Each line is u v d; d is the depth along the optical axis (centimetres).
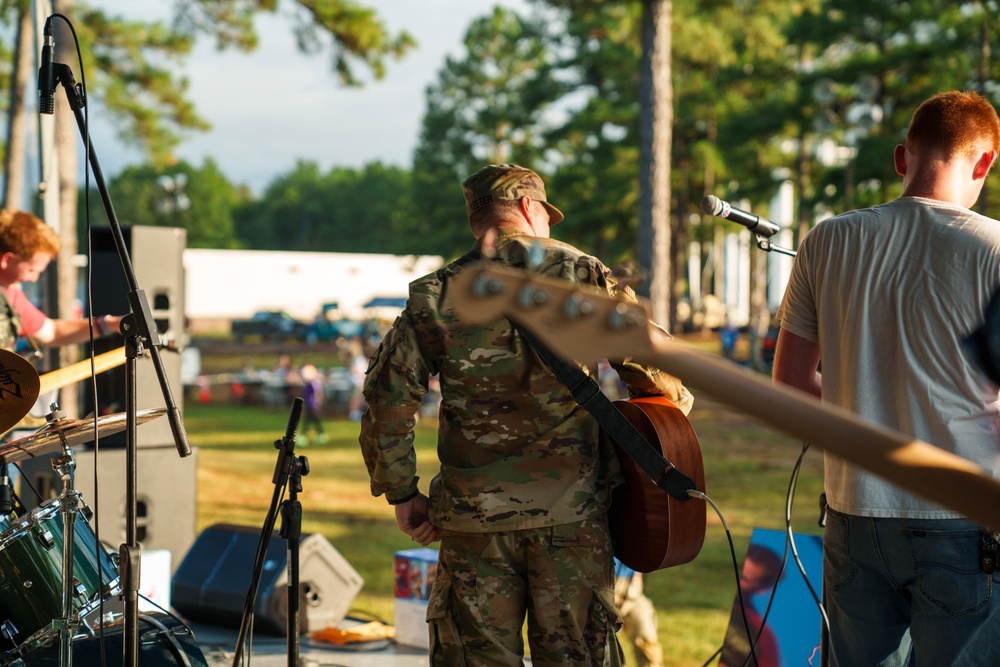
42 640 321
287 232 11344
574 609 267
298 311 5397
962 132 248
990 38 2112
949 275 236
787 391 112
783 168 3653
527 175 281
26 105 1538
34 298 1073
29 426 461
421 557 486
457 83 4441
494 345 264
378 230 8419
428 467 1352
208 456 1485
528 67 4394
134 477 291
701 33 2698
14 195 1540
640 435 268
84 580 326
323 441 1748
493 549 266
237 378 2564
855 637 256
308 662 446
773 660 380
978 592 234
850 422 110
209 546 526
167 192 10919
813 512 1030
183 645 342
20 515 350
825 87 949
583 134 3806
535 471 267
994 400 237
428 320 267
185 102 1822
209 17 1449
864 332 247
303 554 497
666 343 115
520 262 262
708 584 739
